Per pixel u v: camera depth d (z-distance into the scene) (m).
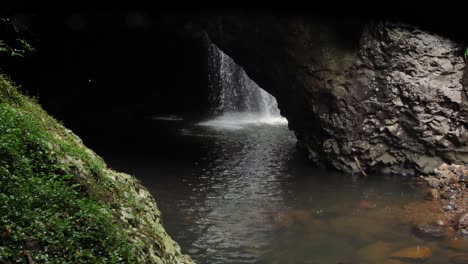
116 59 24.34
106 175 5.61
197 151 16.38
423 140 13.16
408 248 8.64
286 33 13.58
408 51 12.93
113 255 4.07
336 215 10.39
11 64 19.64
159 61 25.30
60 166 4.64
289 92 14.62
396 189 12.20
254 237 9.24
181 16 16.64
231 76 24.69
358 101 13.36
